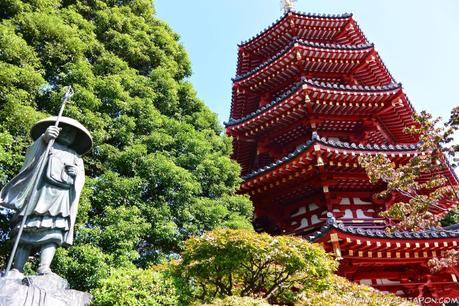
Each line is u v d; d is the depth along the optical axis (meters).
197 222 12.23
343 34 27.02
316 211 19.12
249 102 27.00
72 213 7.07
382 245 13.66
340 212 18.30
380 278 15.02
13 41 11.45
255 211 20.06
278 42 27.19
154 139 13.35
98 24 16.67
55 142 7.68
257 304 7.60
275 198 20.00
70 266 9.31
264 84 25.08
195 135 14.63
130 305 7.58
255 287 10.29
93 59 15.45
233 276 10.45
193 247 9.65
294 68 23.98
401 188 15.33
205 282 10.33
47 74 13.27
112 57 15.20
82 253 9.58
